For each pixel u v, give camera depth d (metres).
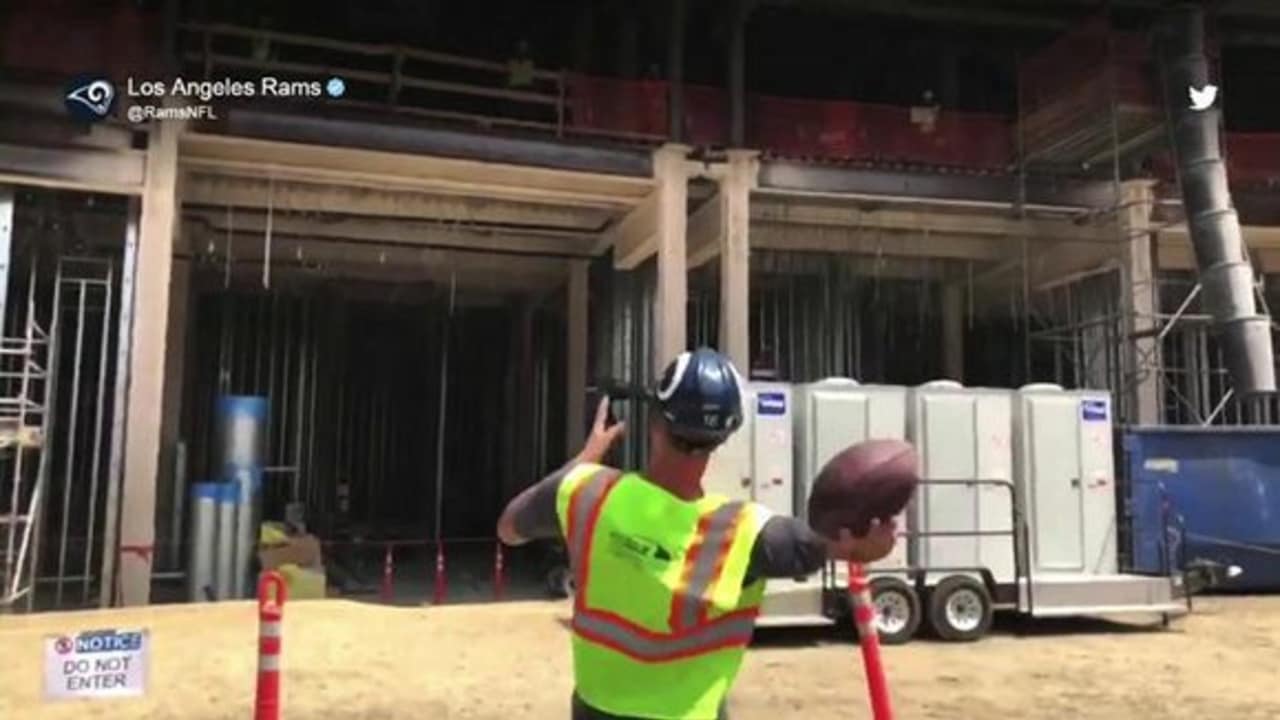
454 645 12.10
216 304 25.77
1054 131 19.50
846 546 2.38
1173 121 18.45
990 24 22.91
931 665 11.48
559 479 2.72
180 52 17.11
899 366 25.84
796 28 23.61
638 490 2.60
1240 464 17.62
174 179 16.19
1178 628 14.11
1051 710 9.44
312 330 25.98
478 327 29.83
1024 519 13.84
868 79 25.22
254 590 18.02
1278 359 22.33
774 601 12.52
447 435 29.38
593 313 24.48
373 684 10.09
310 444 25.64
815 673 10.94
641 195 19.48
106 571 15.49
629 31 22.06
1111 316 20.25
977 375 27.23
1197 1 18.98
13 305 19.70
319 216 21.02
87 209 18.28
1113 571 14.20
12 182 15.54
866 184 19.27
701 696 2.48
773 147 19.05
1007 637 13.43
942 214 20.78
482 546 27.58
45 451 15.73
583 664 2.57
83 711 8.83
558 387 27.11
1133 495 17.23
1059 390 14.37
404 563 24.42
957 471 13.74
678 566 2.49
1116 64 18.61
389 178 18.27
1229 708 9.58
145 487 15.52
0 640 11.72
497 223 21.66
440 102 23.44
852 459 2.40
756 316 24.36
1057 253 22.20
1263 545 17.50
